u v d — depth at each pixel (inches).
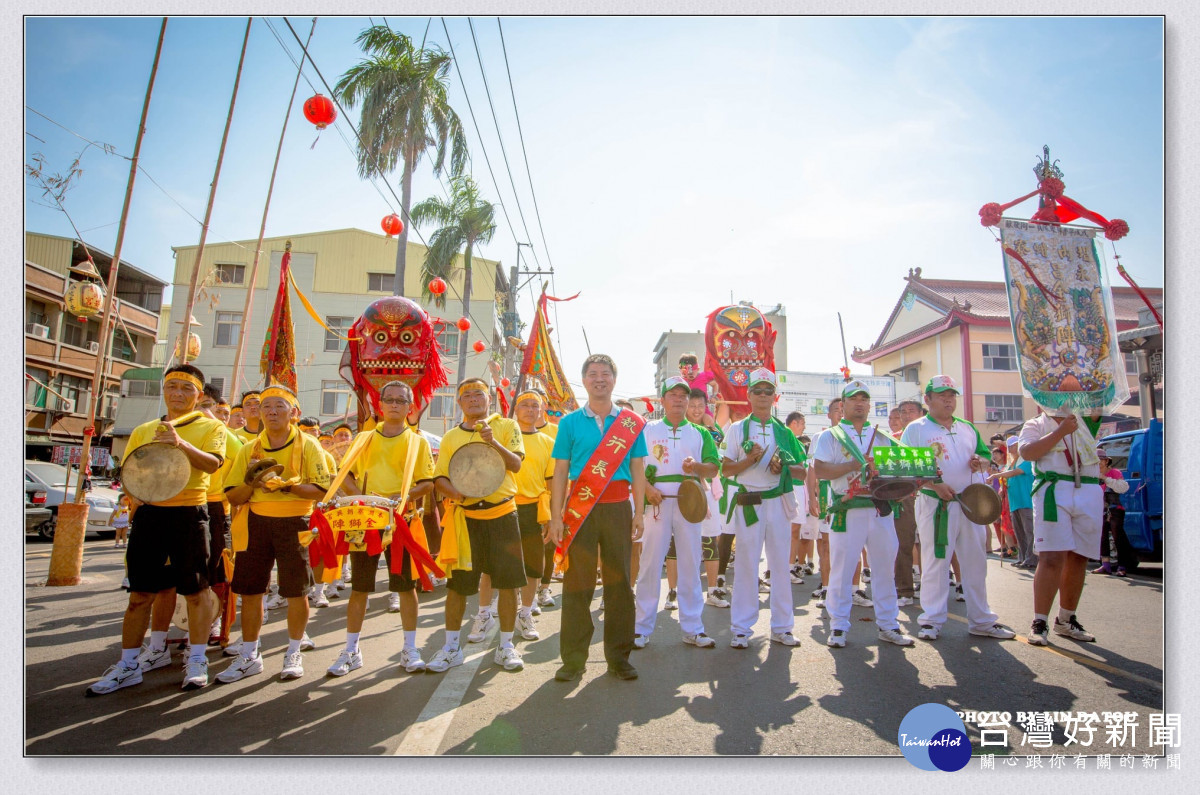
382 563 376.2
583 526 168.1
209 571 166.1
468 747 123.7
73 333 914.7
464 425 181.3
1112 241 217.0
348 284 1194.0
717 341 391.9
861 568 279.7
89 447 309.4
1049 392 202.7
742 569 195.6
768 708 143.0
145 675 167.8
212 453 161.3
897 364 1224.8
